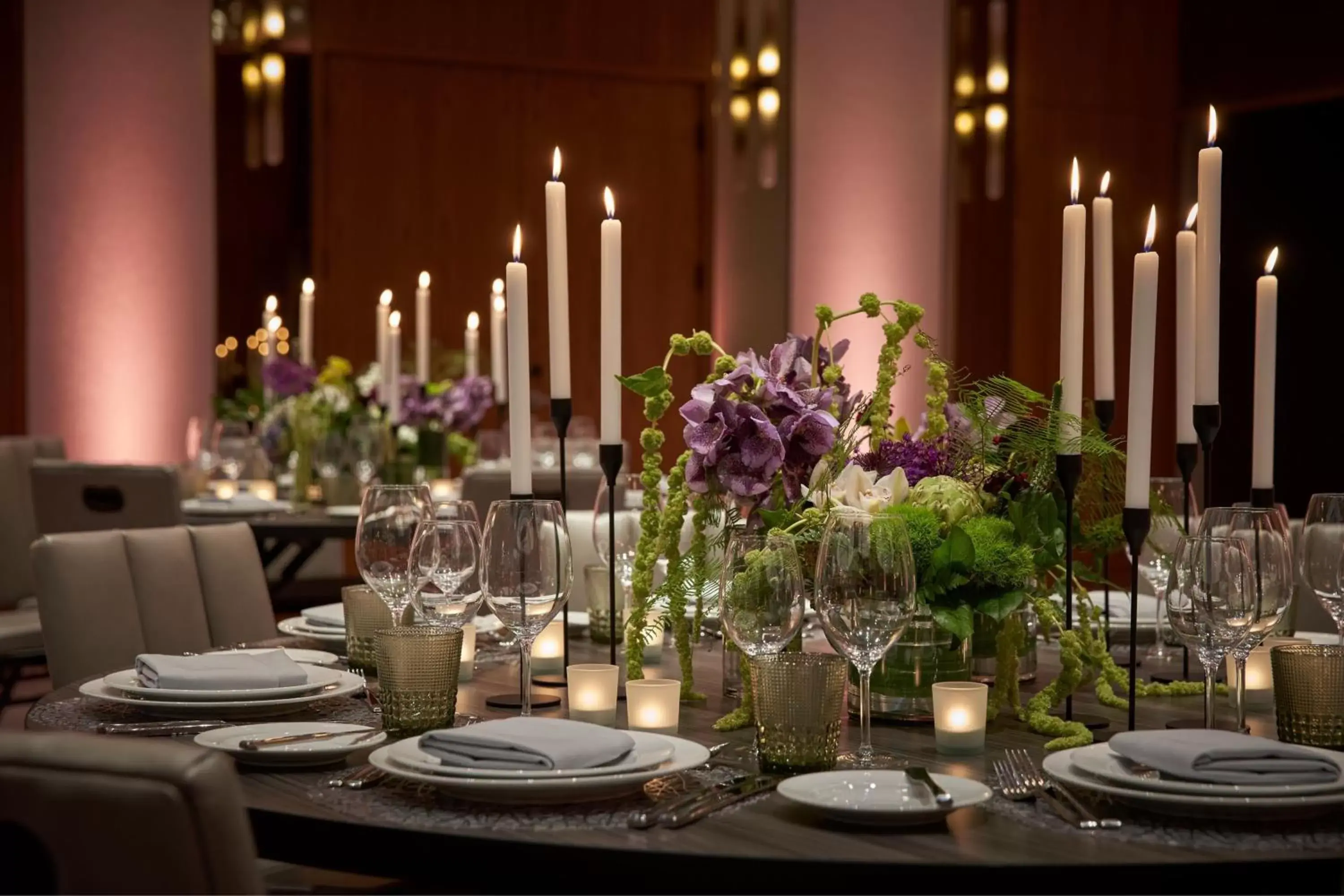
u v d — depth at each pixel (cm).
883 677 157
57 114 653
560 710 161
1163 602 196
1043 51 766
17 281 648
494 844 109
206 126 672
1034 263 767
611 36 736
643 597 166
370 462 405
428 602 164
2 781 83
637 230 747
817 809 117
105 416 662
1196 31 776
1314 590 166
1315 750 121
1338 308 816
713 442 157
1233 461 807
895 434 177
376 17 701
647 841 108
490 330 722
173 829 81
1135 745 121
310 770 131
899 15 770
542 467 511
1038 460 164
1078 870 103
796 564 138
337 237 700
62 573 208
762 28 780
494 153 723
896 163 770
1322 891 106
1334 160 817
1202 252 156
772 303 826
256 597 239
